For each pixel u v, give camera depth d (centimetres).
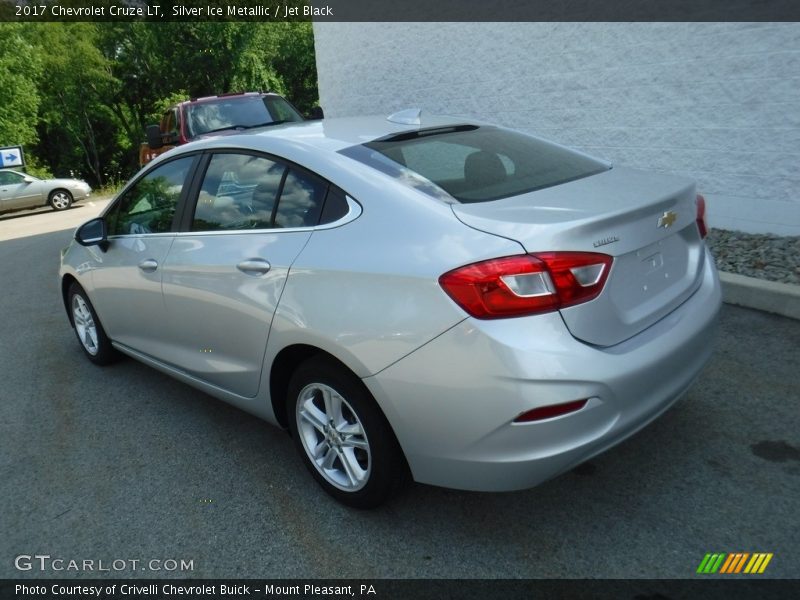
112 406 408
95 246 416
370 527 269
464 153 296
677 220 260
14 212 2042
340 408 270
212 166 338
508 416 214
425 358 225
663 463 293
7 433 385
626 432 232
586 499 273
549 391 211
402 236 242
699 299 271
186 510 292
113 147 3647
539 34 761
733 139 604
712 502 264
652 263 249
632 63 672
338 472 283
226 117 923
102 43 3184
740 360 385
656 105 662
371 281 240
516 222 224
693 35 614
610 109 709
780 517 252
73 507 303
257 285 284
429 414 228
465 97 891
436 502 281
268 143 311
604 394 219
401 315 230
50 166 3581
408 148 293
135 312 383
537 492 281
